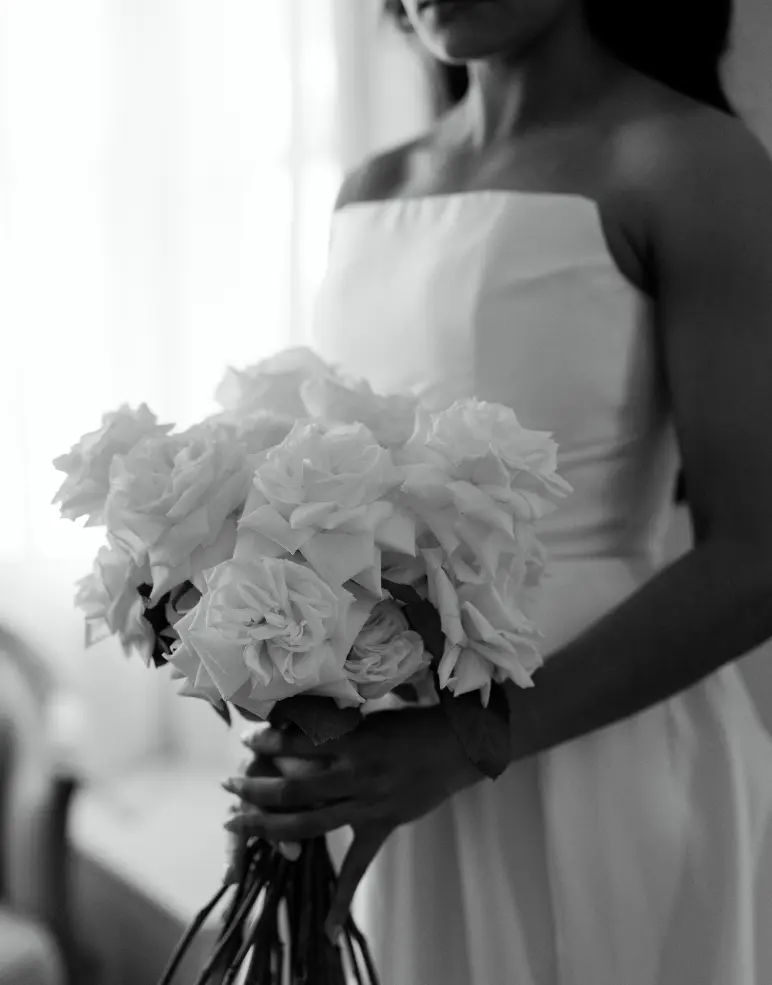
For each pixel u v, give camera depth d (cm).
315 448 70
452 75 124
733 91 136
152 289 280
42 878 191
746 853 94
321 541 68
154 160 278
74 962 192
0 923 189
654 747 95
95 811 250
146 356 281
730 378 85
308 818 82
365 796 83
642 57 103
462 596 73
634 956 92
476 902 96
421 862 100
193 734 285
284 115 265
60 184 278
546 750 91
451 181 106
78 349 280
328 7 252
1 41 272
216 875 214
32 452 278
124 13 275
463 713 76
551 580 94
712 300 86
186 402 280
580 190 94
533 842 96
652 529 102
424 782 84
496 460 71
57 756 193
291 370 83
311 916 87
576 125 97
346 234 108
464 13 91
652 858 92
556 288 93
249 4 266
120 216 279
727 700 99
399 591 74
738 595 85
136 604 77
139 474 73
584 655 87
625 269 92
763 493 85
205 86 273
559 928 93
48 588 278
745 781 97
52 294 278
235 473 72
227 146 272
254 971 86
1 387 278
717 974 91
